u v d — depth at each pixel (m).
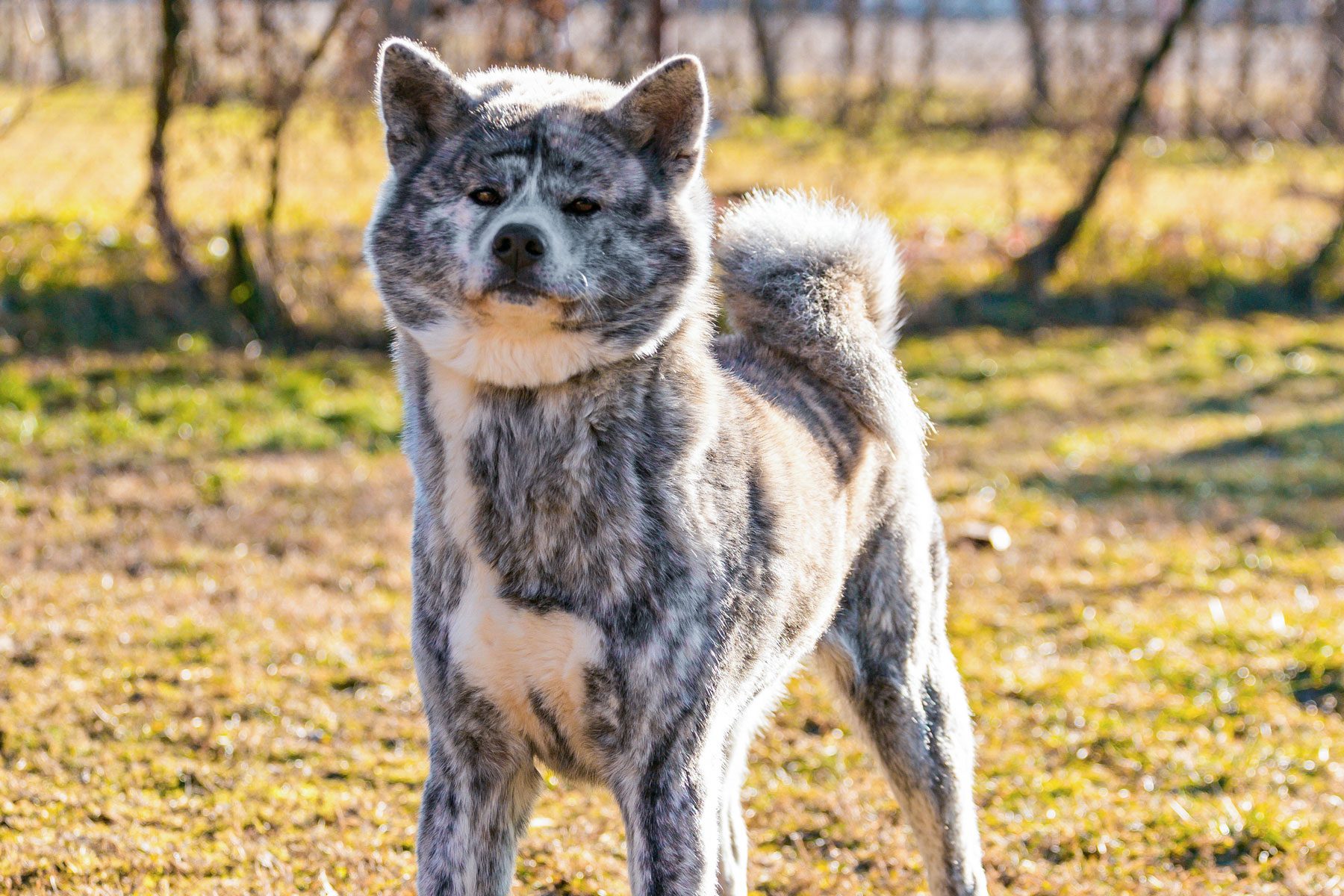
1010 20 17.52
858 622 3.84
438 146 3.27
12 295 10.11
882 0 17.11
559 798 4.63
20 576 6.19
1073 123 13.45
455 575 3.12
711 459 3.19
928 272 13.08
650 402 3.12
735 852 3.84
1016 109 15.87
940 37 17.55
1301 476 8.77
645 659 3.04
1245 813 4.50
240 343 10.30
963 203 14.77
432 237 3.13
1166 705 5.45
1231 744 5.15
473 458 3.08
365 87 10.13
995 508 7.97
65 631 5.61
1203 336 12.55
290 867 4.04
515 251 2.96
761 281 3.95
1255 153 16.72
